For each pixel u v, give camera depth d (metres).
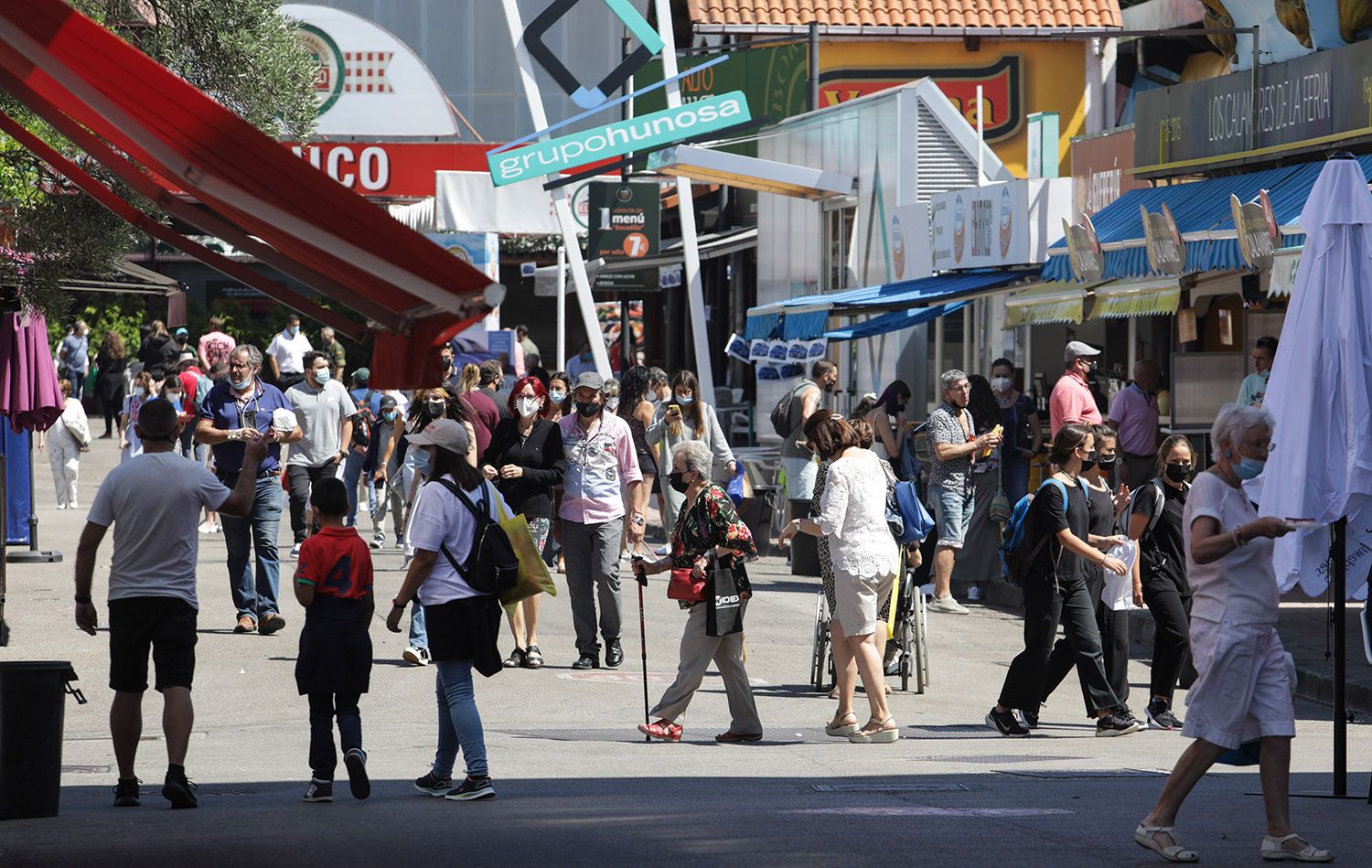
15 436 54.59
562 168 68.12
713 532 31.17
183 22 39.62
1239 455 20.64
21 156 37.03
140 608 24.00
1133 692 38.50
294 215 15.00
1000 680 39.69
